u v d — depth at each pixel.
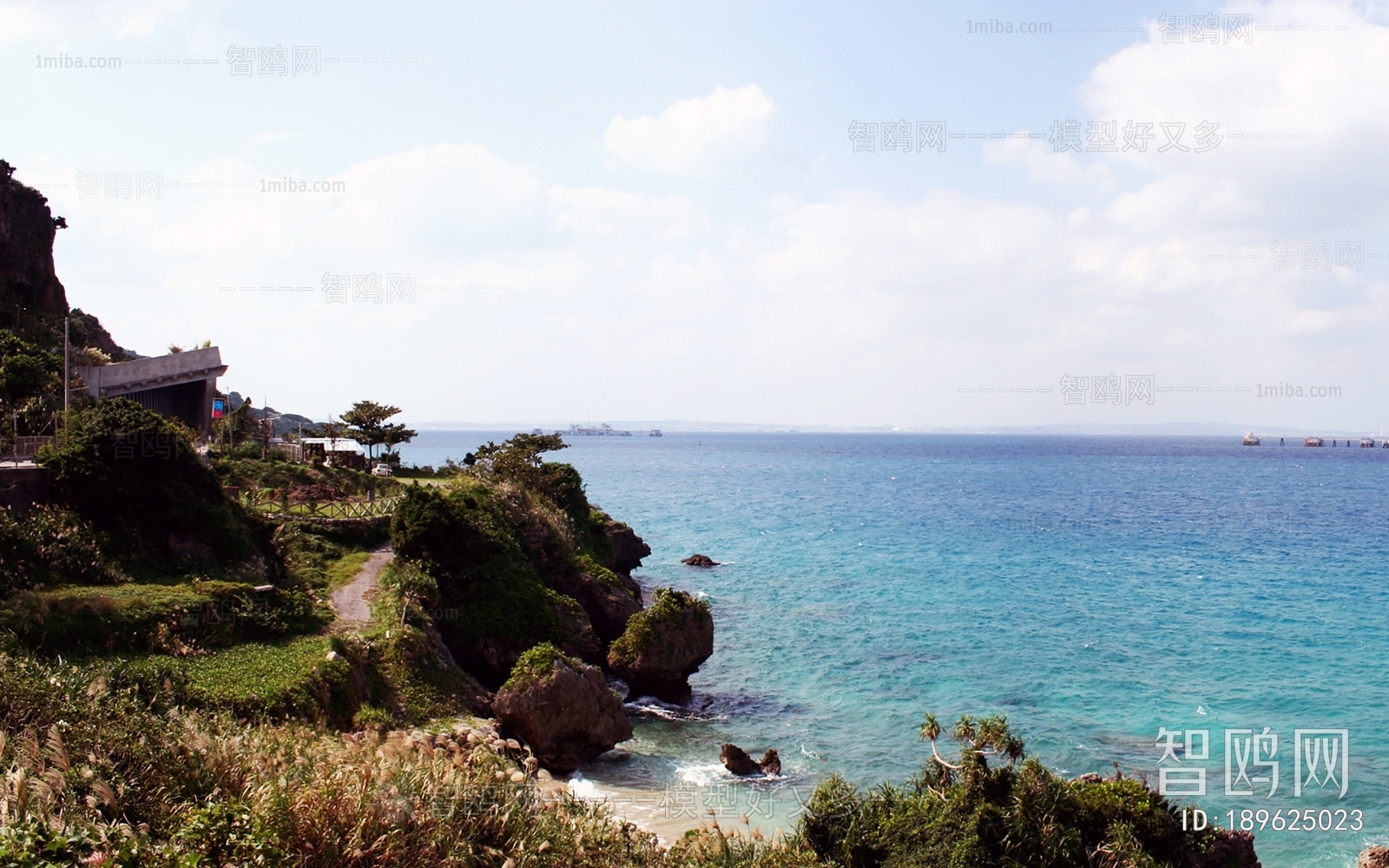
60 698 21.70
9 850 13.70
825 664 56.66
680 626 50.31
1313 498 182.12
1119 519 141.38
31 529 37.94
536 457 76.00
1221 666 56.84
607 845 23.34
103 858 14.05
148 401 71.00
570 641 49.72
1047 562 97.19
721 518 140.12
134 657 32.19
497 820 21.27
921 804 29.19
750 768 39.28
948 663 56.94
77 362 74.69
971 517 142.75
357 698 35.03
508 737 38.47
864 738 43.75
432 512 50.44
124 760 19.11
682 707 48.16
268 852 16.19
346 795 18.70
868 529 125.94
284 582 46.19
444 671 40.91
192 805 17.75
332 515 55.97
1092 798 28.41
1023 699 49.94
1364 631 66.38
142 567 40.69
